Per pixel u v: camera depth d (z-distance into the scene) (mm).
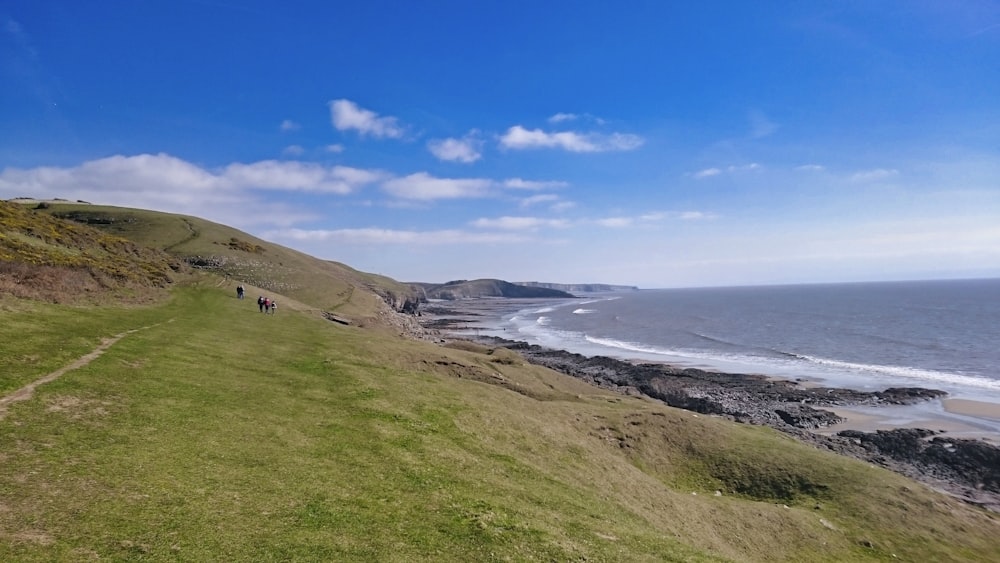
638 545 15938
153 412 17375
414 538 12891
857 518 25984
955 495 33812
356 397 24578
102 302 36625
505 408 29312
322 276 109438
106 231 112375
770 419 50656
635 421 34312
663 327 143250
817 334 116062
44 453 13023
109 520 10734
